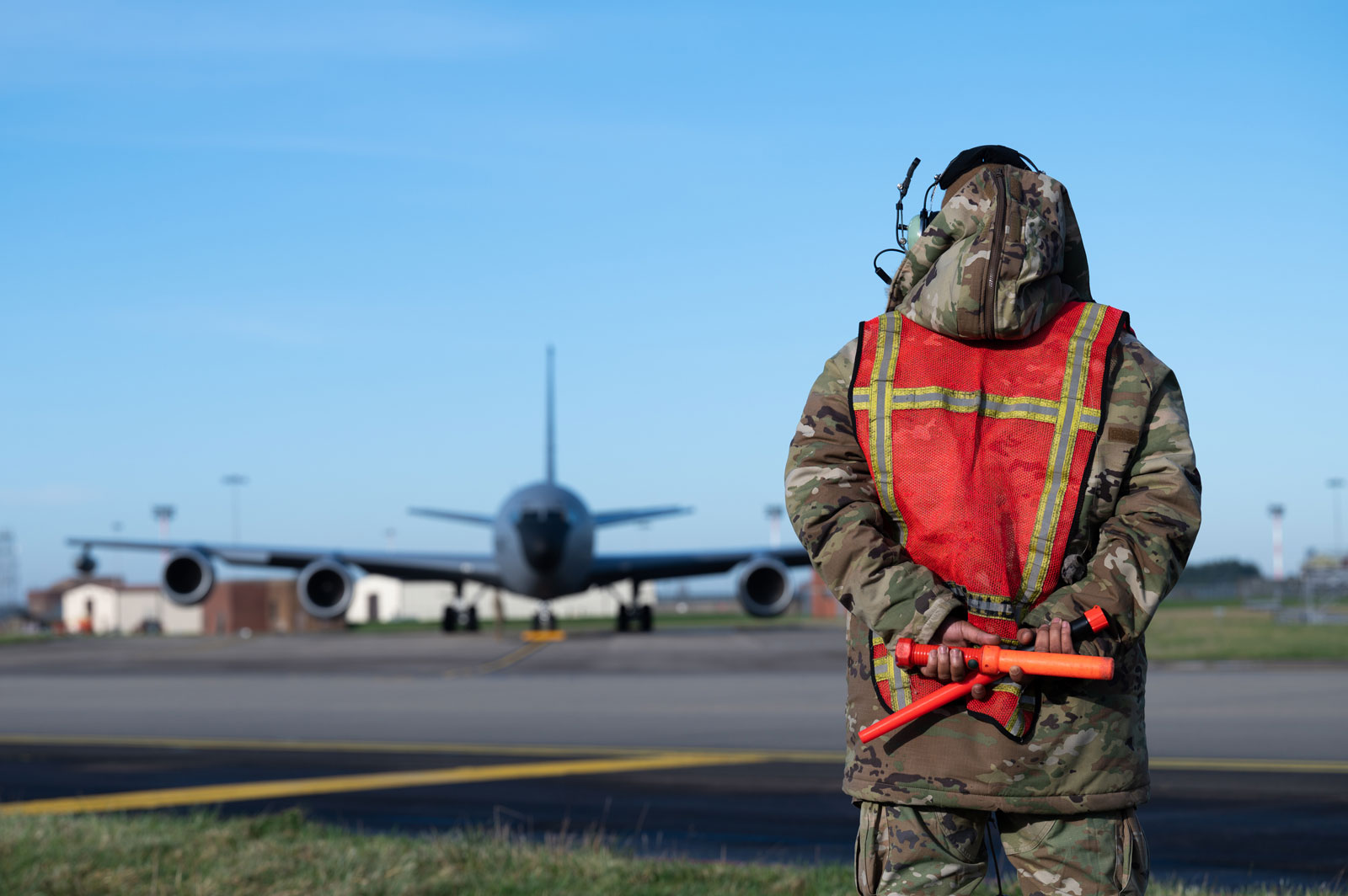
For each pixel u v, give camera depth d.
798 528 2.55
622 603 40.22
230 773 9.69
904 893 2.47
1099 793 2.40
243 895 5.05
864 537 2.44
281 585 76.06
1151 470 2.45
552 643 33.31
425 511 37.62
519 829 7.11
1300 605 61.59
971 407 2.50
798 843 6.66
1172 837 6.71
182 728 13.27
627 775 9.36
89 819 6.88
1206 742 10.91
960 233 2.52
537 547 32.44
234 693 18.27
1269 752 10.24
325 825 7.05
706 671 21.31
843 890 5.11
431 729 12.83
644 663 24.02
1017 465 2.47
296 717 14.38
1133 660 2.46
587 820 7.43
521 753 10.80
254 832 6.52
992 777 2.38
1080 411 2.47
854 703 2.58
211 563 30.75
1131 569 2.35
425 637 42.12
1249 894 5.19
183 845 6.08
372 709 15.18
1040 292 2.45
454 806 8.00
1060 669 2.24
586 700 16.09
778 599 32.25
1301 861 6.06
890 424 2.53
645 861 5.74
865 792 2.50
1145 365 2.52
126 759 10.66
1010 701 2.38
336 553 33.91
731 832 7.00
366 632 56.56
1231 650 24.44
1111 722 2.41
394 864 5.57
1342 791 8.20
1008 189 2.46
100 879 5.31
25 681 21.95
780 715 13.94
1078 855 2.42
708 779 9.10
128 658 31.91
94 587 99.94
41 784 9.18
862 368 2.60
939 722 2.43
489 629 50.59
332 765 10.12
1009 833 2.51
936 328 2.52
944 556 2.47
